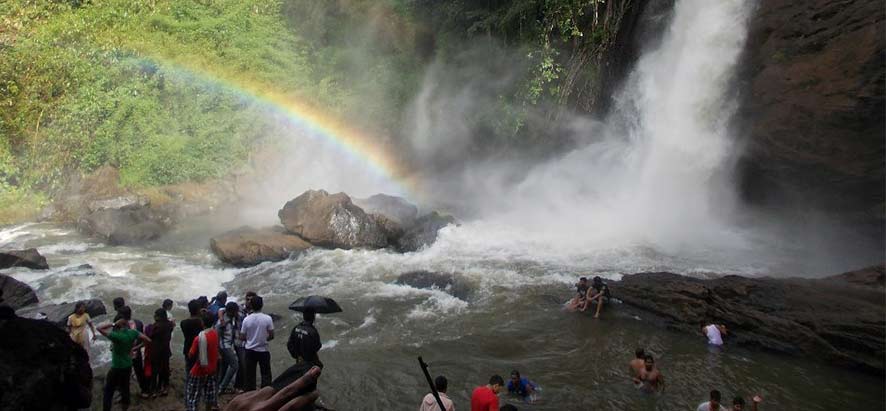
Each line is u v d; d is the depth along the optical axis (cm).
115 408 809
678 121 2050
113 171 2220
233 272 1593
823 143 1591
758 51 1800
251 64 2719
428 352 1106
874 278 1278
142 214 2019
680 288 1263
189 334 815
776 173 1761
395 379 996
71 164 2222
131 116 2320
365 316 1287
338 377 999
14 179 2178
